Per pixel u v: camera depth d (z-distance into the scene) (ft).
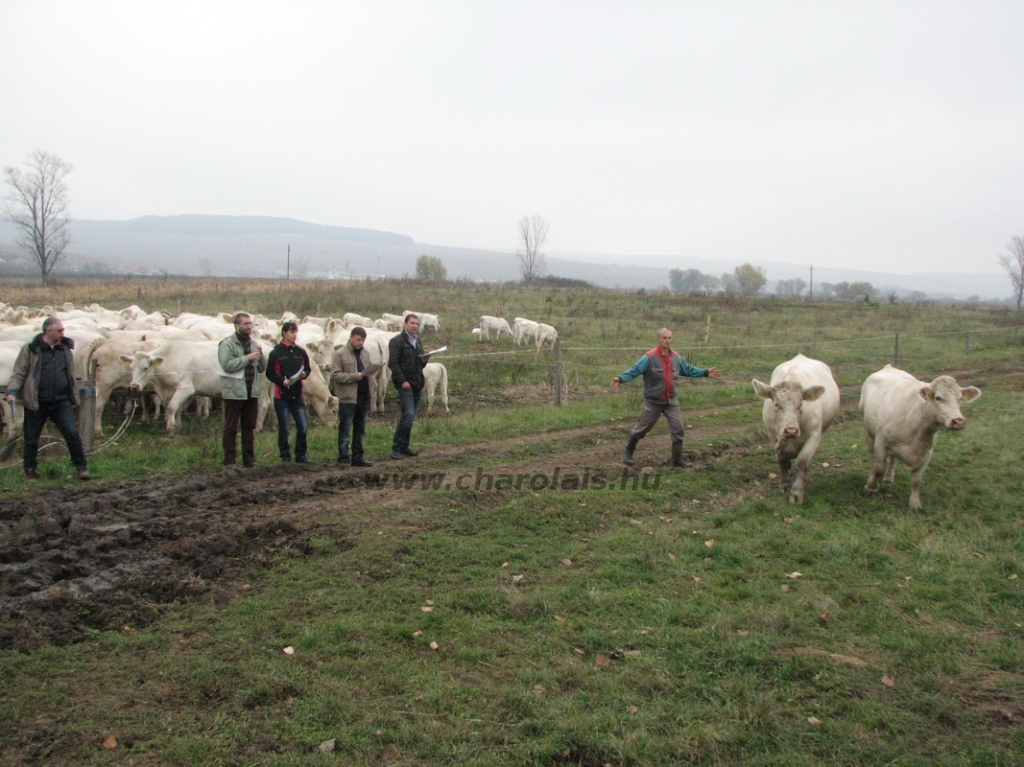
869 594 21.18
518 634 18.69
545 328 78.54
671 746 14.29
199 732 14.35
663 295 168.45
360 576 21.65
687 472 33.96
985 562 23.44
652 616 19.60
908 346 87.71
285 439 33.99
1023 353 84.38
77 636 17.60
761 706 15.40
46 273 219.61
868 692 16.37
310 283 184.14
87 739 13.96
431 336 86.28
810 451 30.12
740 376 66.03
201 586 20.38
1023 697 16.17
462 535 25.32
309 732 14.47
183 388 40.11
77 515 25.55
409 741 14.30
